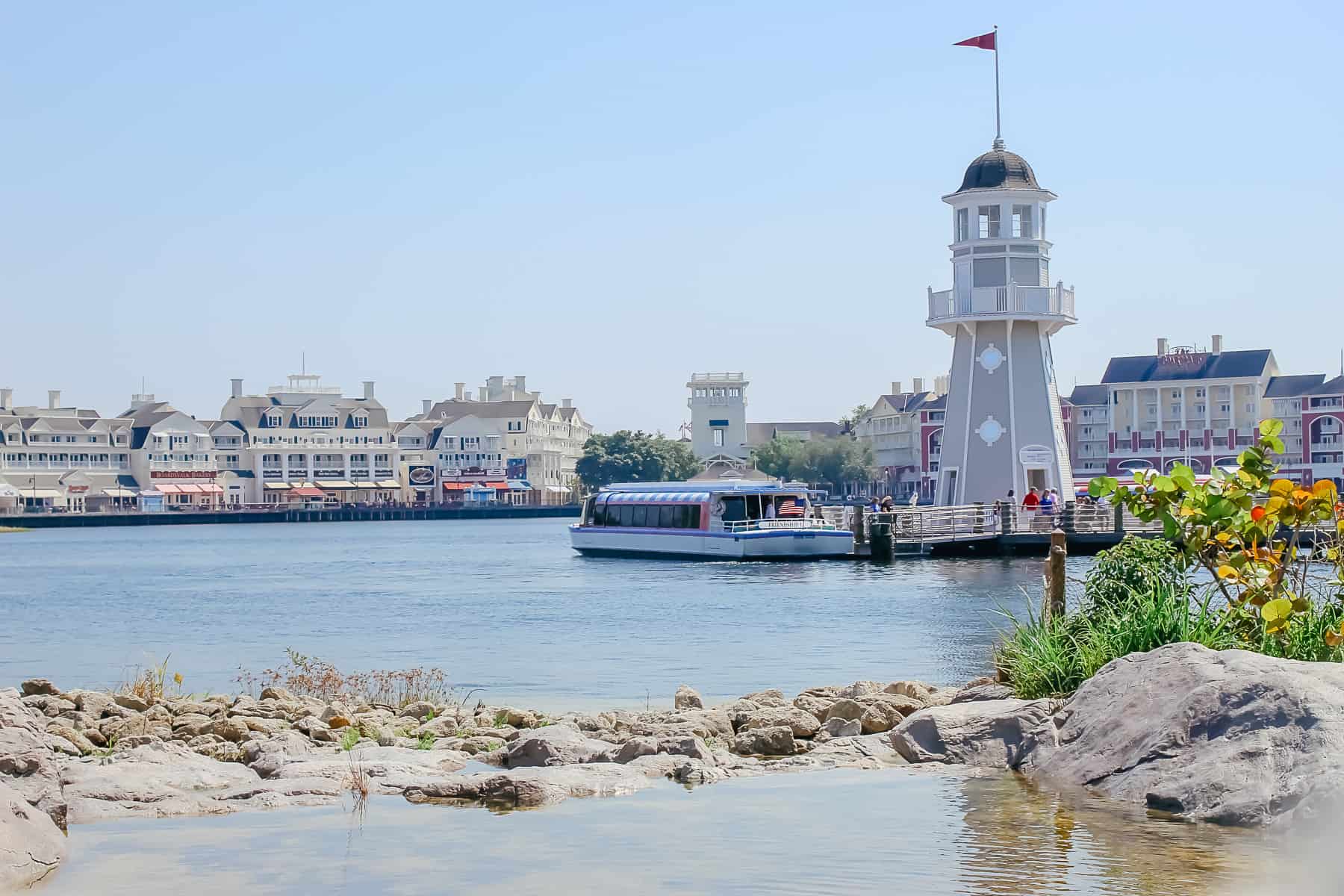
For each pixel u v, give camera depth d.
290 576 87.06
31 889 14.02
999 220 82.19
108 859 15.05
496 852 15.16
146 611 61.59
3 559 120.56
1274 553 21.20
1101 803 16.52
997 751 19.09
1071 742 18.23
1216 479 22.05
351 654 41.94
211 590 75.12
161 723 24.33
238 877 14.34
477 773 19.45
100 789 18.03
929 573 67.69
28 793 16.36
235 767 19.64
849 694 25.95
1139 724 17.33
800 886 13.73
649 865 14.56
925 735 19.69
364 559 108.62
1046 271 82.81
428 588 71.81
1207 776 15.84
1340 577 20.89
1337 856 13.95
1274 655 19.52
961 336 84.44
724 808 17.03
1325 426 188.38
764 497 84.56
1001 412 82.88
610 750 20.31
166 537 181.12
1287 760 15.46
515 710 25.39
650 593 62.47
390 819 16.75
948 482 85.19
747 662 37.38
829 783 18.31
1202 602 21.56
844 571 70.88
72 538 178.88
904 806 16.73
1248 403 196.50
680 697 26.27
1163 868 13.82
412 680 32.31
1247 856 14.10
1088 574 23.03
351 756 20.69
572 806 17.36
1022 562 72.00
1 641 48.31
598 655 39.97
